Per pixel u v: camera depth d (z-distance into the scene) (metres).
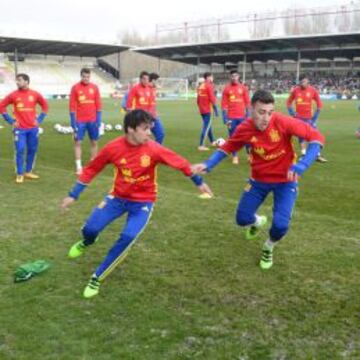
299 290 4.49
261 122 4.53
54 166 10.91
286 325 3.90
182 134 17.20
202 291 4.48
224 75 65.75
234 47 56.00
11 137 16.33
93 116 10.38
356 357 3.46
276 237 4.81
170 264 5.09
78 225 6.36
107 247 5.57
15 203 7.46
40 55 62.31
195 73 70.06
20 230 6.16
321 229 6.21
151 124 4.29
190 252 5.42
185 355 3.48
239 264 5.09
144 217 4.48
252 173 5.06
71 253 4.79
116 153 4.38
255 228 5.51
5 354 3.47
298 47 53.19
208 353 3.51
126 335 3.74
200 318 4.00
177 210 7.02
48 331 3.79
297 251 5.44
